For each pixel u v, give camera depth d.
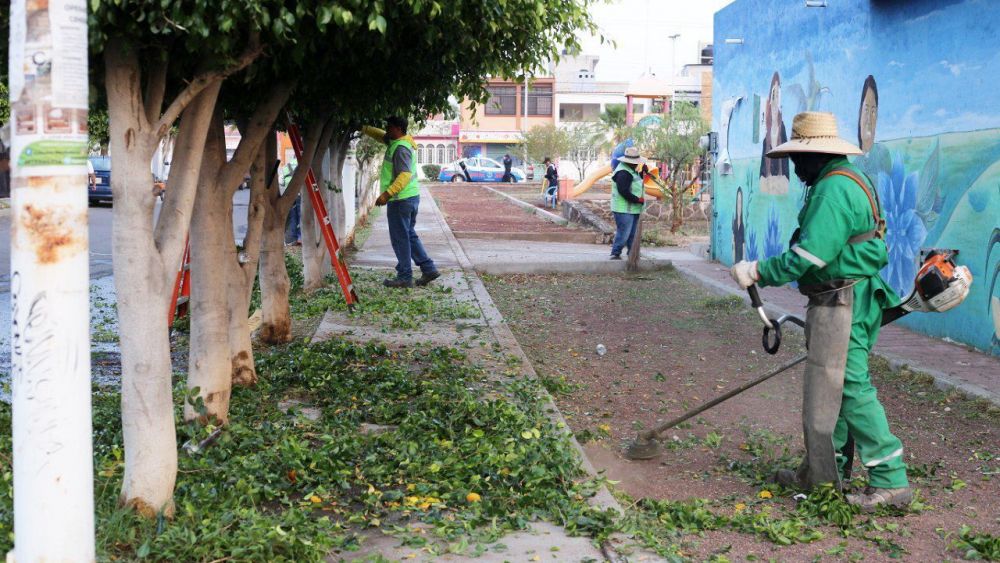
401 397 6.84
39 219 3.06
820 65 12.40
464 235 21.81
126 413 4.39
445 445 5.64
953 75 9.23
